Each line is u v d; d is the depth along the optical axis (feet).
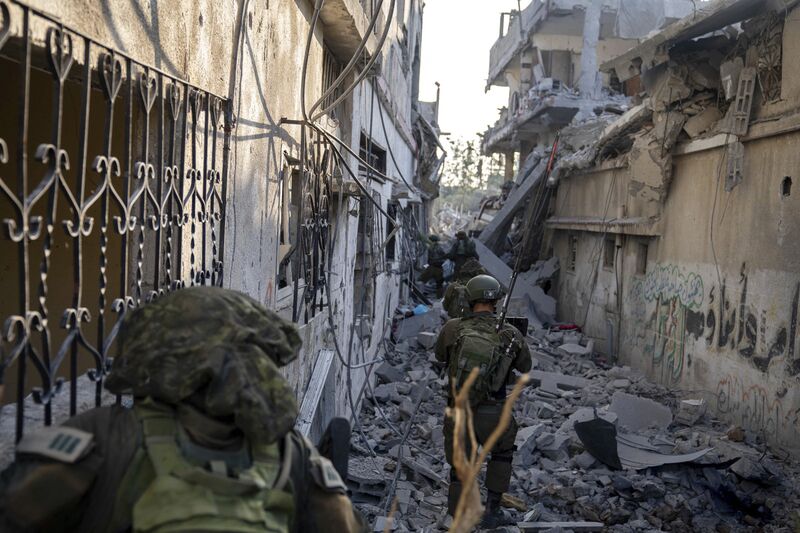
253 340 5.48
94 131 11.78
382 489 21.61
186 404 5.23
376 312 35.86
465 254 60.85
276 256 16.12
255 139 13.87
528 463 25.57
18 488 4.75
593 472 24.56
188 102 10.02
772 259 27.25
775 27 27.63
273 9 15.11
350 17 21.22
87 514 4.95
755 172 28.94
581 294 53.47
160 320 5.37
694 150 34.19
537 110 90.22
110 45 7.72
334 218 23.77
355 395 28.68
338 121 25.57
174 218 9.65
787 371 25.66
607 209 48.60
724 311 31.07
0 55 7.14
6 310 12.25
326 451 6.53
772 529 20.63
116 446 5.09
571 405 33.30
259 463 5.32
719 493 22.98
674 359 36.14
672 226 37.40
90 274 12.74
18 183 6.15
